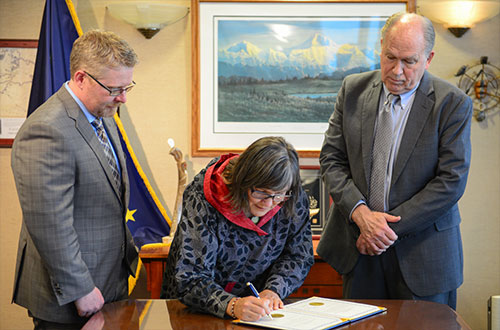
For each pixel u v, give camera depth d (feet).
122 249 6.93
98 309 6.44
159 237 10.39
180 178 10.00
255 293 5.84
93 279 6.57
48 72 9.69
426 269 7.33
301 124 10.81
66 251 6.14
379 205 7.44
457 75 10.64
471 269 10.86
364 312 5.70
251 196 5.68
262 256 6.26
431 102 7.30
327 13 10.64
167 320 5.58
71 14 9.96
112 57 6.30
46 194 6.06
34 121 6.24
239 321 5.45
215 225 5.99
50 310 6.45
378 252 7.26
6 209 10.94
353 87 7.90
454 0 10.35
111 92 6.39
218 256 6.14
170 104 10.84
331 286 9.32
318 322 5.32
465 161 7.16
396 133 7.43
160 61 10.78
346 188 7.54
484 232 10.81
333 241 8.01
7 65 10.72
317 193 10.63
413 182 7.31
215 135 10.82
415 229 7.16
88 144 6.49
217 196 5.93
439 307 5.99
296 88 10.76
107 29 10.74
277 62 10.73
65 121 6.32
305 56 10.72
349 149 7.73
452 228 7.51
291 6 10.64
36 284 6.51
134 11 10.27
